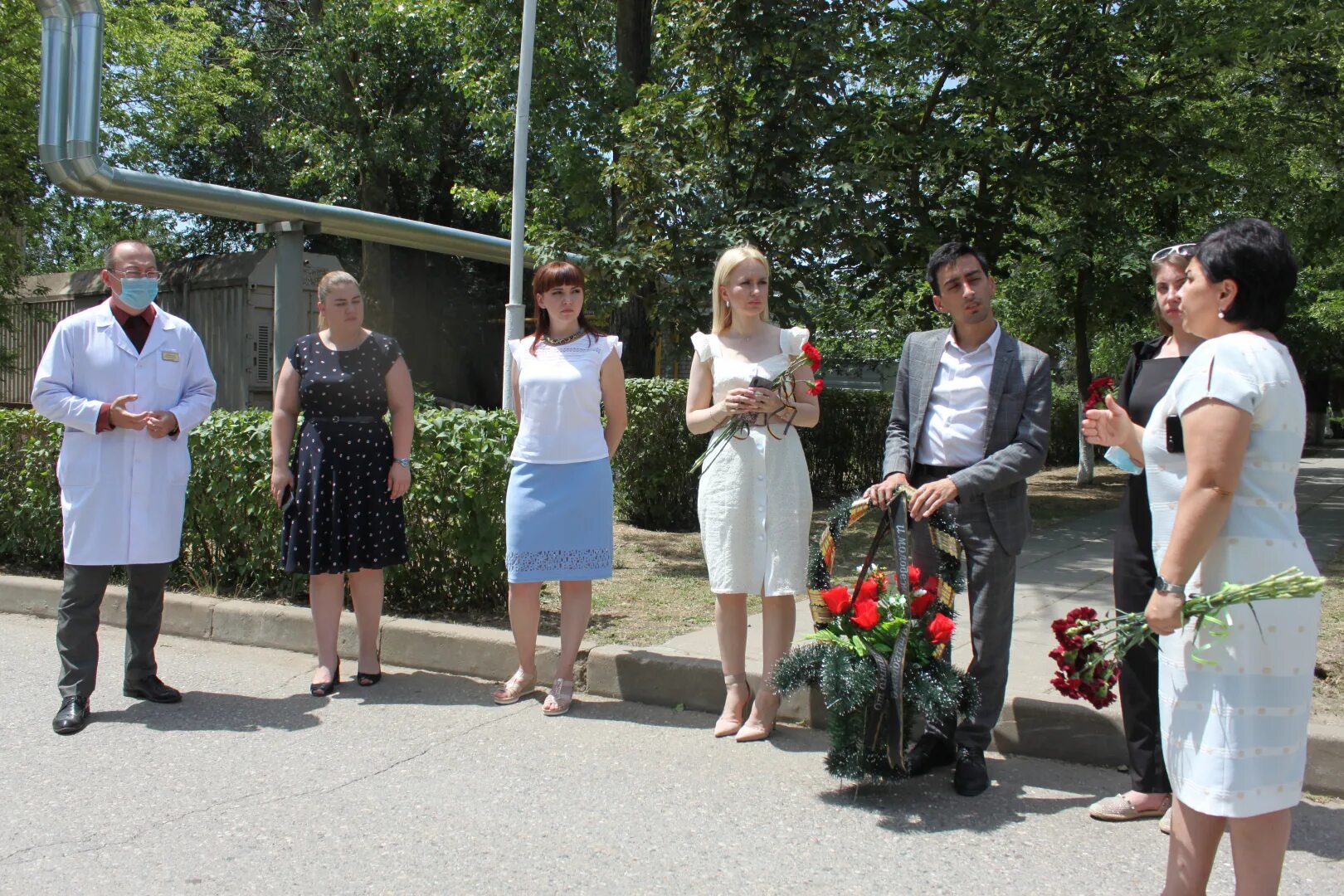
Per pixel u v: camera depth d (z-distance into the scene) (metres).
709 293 9.03
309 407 5.12
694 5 9.59
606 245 9.78
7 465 7.42
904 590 3.71
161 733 4.53
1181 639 2.44
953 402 3.98
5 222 17.16
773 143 9.30
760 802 3.79
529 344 4.98
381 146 21.00
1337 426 39.06
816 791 3.90
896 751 3.68
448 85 20.52
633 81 13.77
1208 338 2.52
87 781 3.96
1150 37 11.88
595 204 13.79
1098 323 14.23
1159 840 3.47
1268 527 2.37
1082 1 11.40
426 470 6.03
